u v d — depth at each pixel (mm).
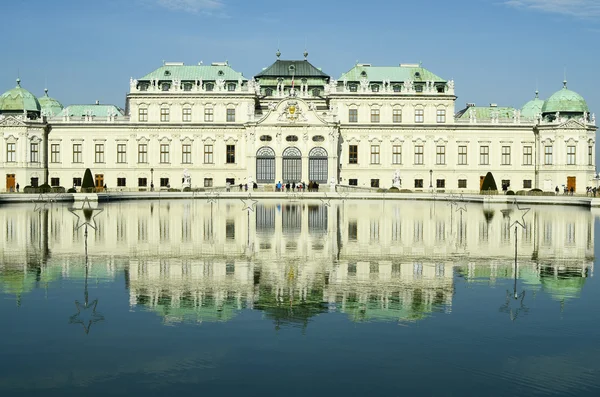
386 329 29656
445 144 170250
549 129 165250
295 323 30438
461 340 28203
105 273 41875
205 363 25469
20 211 91062
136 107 167750
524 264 46250
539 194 139750
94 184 152875
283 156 165000
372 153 170250
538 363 25641
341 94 168875
